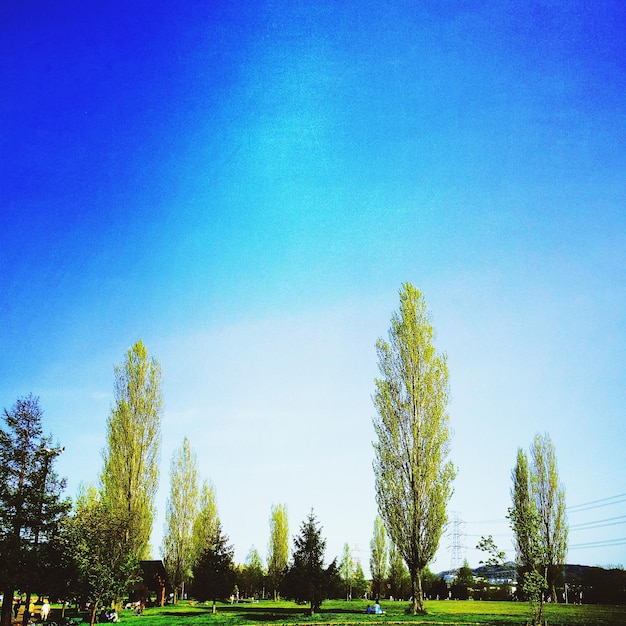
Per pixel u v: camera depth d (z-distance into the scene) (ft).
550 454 219.61
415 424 156.66
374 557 287.07
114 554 140.97
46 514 120.26
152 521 176.35
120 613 158.30
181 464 235.40
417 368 161.38
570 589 208.13
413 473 152.46
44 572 120.88
